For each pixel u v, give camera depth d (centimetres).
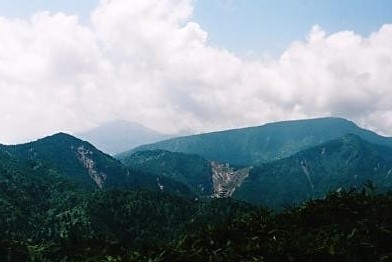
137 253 6862
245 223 7000
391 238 5709
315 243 5588
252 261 5569
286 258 5497
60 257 14100
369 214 6419
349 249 5397
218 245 6400
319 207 6762
